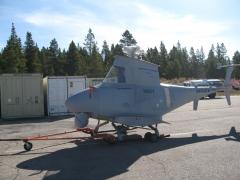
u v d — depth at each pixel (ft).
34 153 31.55
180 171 24.06
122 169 25.18
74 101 34.63
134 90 36.52
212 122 50.65
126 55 37.01
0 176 23.98
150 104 37.50
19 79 65.46
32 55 234.38
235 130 42.24
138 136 36.76
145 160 27.78
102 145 34.65
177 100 40.29
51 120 59.57
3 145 35.99
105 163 27.22
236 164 25.52
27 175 24.13
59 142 36.76
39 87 66.54
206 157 28.04
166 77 290.15
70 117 63.93
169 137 38.37
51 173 24.58
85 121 35.01
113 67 36.37
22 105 65.62
